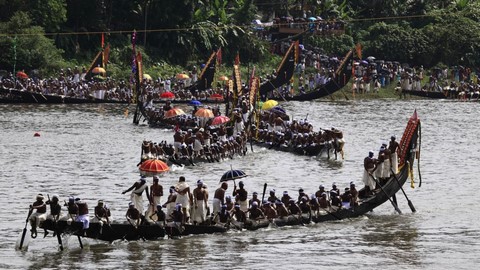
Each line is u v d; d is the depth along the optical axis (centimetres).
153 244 9644
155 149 14125
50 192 12181
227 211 10238
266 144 16675
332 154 15662
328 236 10138
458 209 11588
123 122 19812
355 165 14788
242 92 19038
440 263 9219
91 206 11281
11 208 11175
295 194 12281
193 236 9956
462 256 9469
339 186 12912
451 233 10375
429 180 13512
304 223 10606
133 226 9600
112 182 12975
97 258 9162
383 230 10475
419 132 11588
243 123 17200
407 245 9850
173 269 8875
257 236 10044
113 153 15575
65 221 9275
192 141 14850
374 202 11175
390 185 11269
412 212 11400
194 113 18288
